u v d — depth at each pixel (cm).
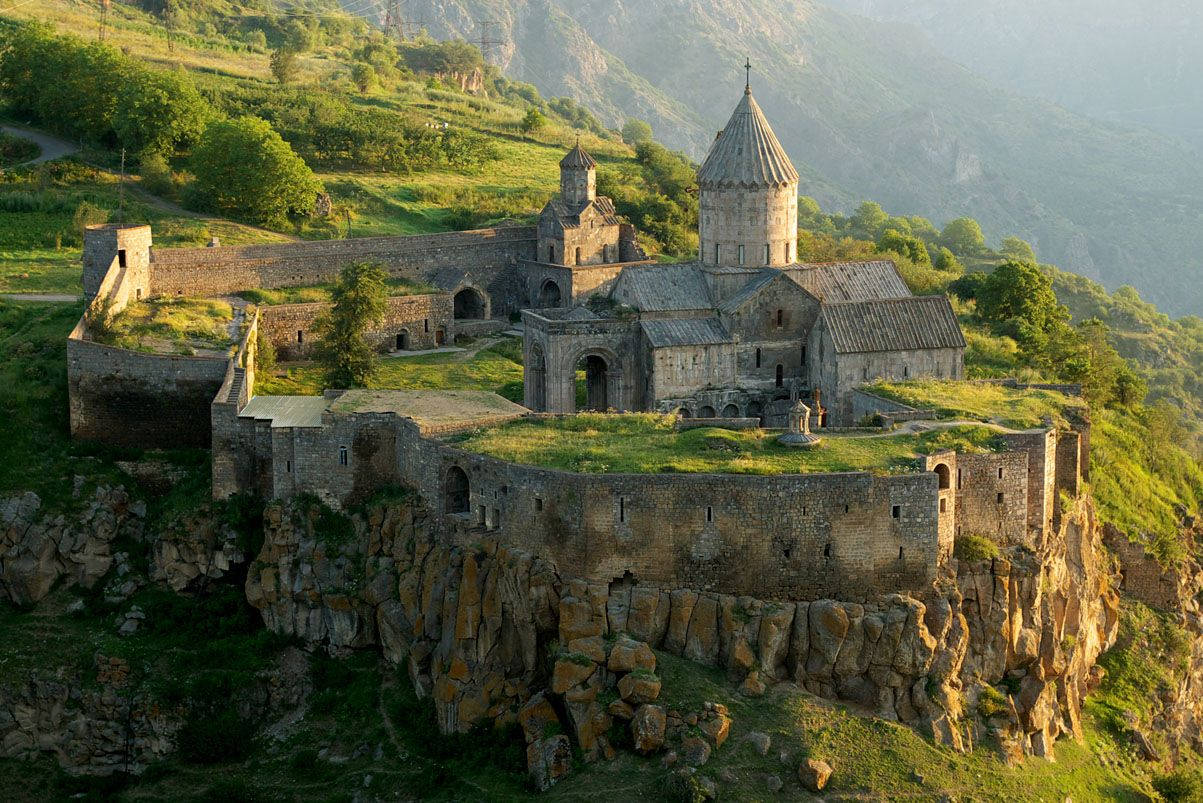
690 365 14112
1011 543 11262
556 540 10662
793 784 9619
